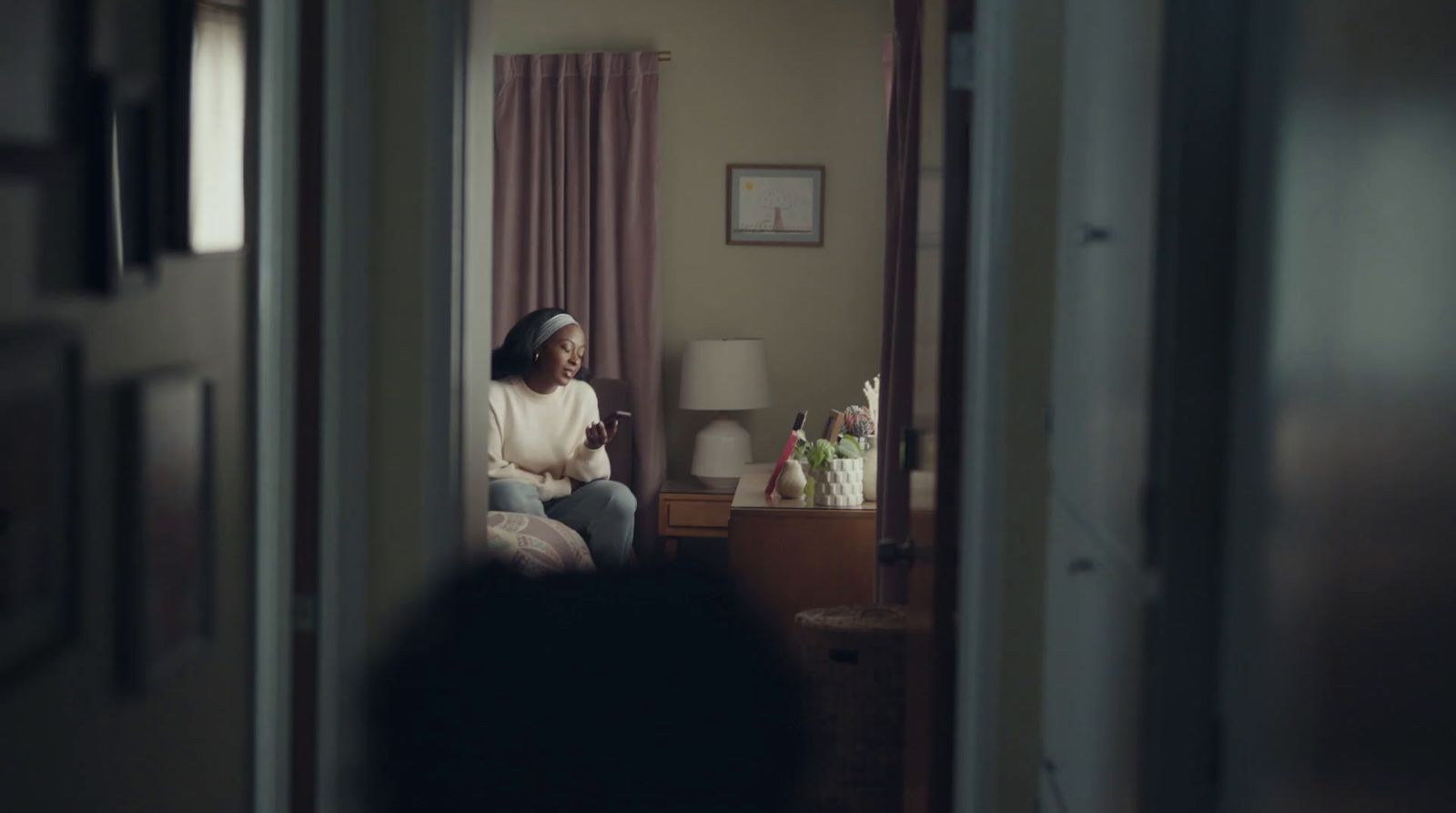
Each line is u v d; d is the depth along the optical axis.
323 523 2.23
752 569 4.20
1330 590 0.77
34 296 1.77
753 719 0.33
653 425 5.44
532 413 4.69
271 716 2.23
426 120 2.30
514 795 0.32
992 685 2.04
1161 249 1.04
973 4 2.06
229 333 2.26
